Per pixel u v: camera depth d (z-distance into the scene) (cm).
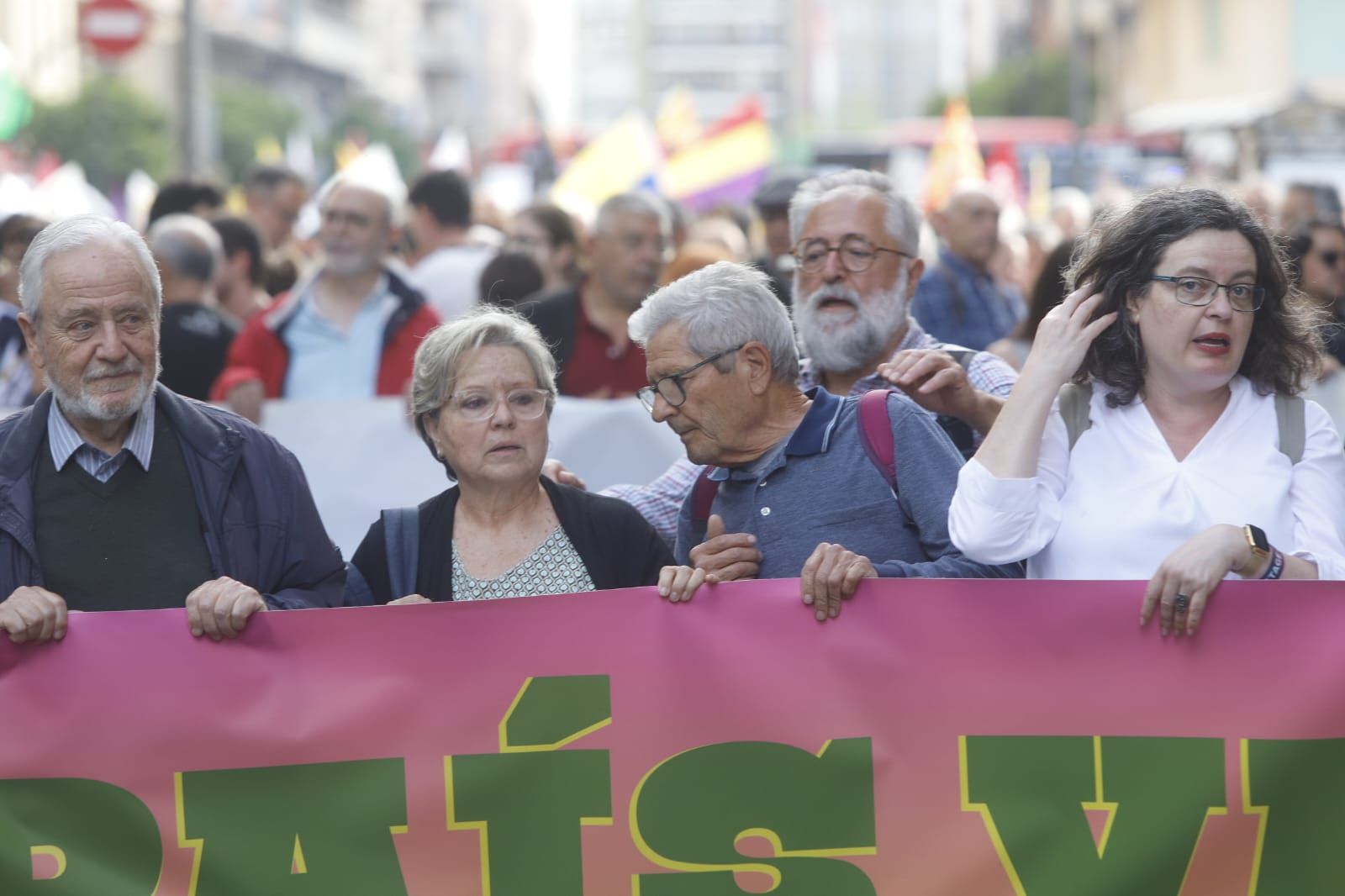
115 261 777
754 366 821
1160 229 753
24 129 8706
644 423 1373
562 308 1513
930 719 750
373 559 851
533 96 9238
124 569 791
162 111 9181
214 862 753
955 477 806
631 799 757
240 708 756
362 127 15950
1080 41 7044
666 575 762
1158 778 740
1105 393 781
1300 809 735
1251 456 765
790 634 757
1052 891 741
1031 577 783
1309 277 1730
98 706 753
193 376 1546
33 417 804
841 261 979
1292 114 5872
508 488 834
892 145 9106
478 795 758
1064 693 744
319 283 1544
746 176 3706
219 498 807
